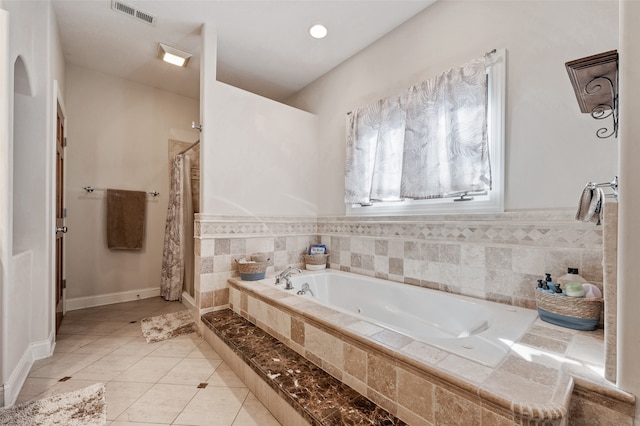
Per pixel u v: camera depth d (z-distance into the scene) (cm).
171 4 218
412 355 108
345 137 286
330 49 271
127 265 345
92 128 325
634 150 86
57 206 261
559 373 96
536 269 161
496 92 179
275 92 353
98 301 324
